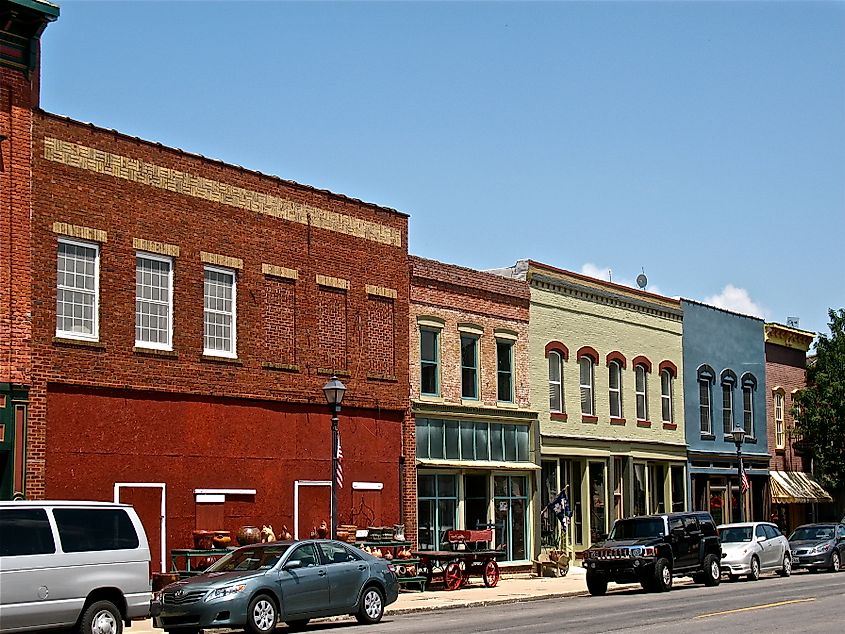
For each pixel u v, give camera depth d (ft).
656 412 148.66
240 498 91.45
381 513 105.19
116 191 83.97
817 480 181.06
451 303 116.26
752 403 171.32
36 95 79.66
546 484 127.65
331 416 94.63
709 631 65.77
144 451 84.17
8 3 77.20
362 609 74.38
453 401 115.24
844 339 178.29
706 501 158.71
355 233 105.40
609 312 140.87
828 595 93.20
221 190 92.32
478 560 105.91
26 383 76.69
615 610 82.28
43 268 78.54
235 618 66.54
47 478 77.56
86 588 59.36
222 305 92.22
